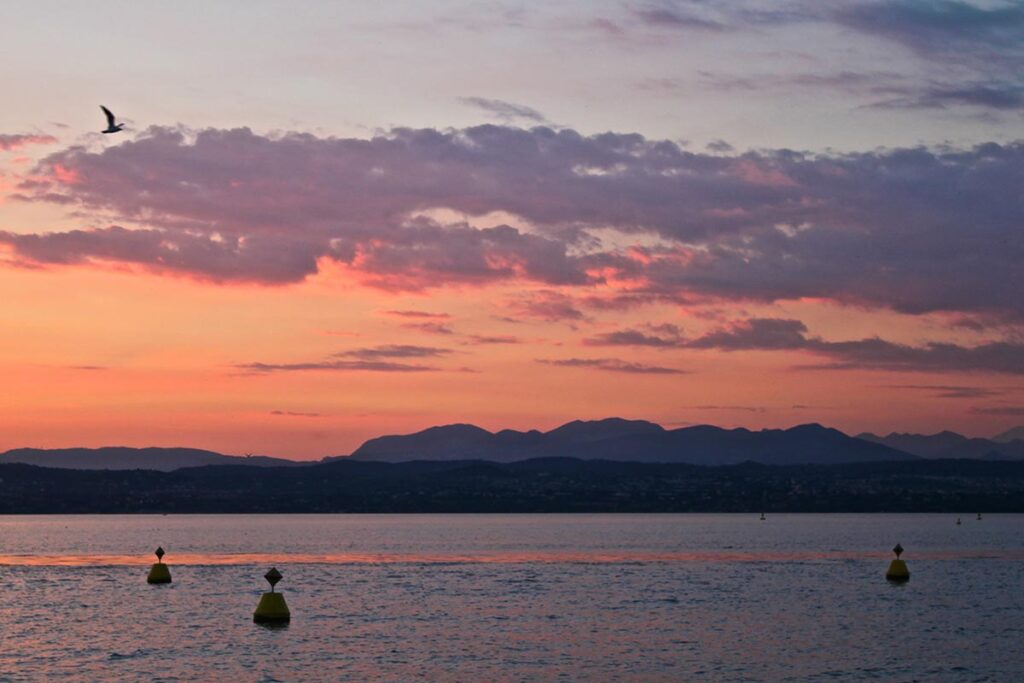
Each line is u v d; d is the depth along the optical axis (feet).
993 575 426.51
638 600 329.11
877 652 229.66
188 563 499.10
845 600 330.34
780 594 348.79
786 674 204.33
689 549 647.15
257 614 271.69
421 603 317.83
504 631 257.34
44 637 245.45
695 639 246.47
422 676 200.13
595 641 242.58
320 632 254.06
